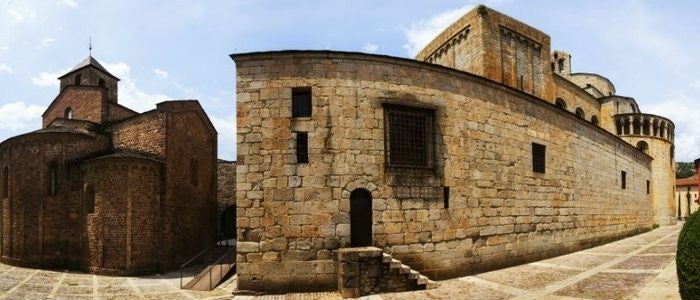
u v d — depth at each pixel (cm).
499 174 2039
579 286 1495
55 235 2559
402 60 1791
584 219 2589
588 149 2738
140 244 2372
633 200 3391
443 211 1817
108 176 2409
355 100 1719
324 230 1630
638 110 4944
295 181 1644
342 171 1672
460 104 1933
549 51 3247
